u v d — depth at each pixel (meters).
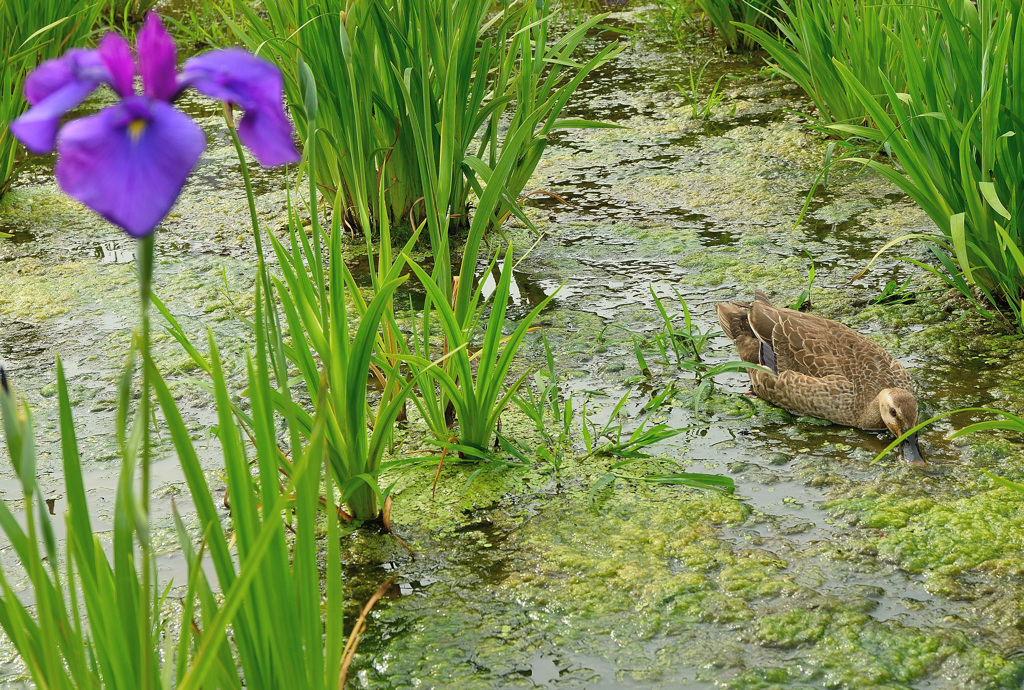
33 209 9.02
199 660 2.21
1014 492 4.62
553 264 7.50
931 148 6.24
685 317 6.18
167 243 8.12
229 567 2.64
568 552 4.32
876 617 3.84
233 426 2.51
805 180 8.83
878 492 4.68
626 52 12.93
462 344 4.66
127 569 2.32
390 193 7.75
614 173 9.32
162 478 4.98
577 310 6.75
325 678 2.57
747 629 3.80
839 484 4.77
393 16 6.92
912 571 4.11
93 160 1.29
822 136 9.75
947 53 6.34
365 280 7.29
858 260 7.27
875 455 5.04
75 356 6.27
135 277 7.50
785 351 5.79
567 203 8.29
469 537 4.46
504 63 7.36
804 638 3.74
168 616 3.86
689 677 3.57
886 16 8.69
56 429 5.45
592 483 4.86
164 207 1.29
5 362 6.19
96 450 5.23
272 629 2.54
